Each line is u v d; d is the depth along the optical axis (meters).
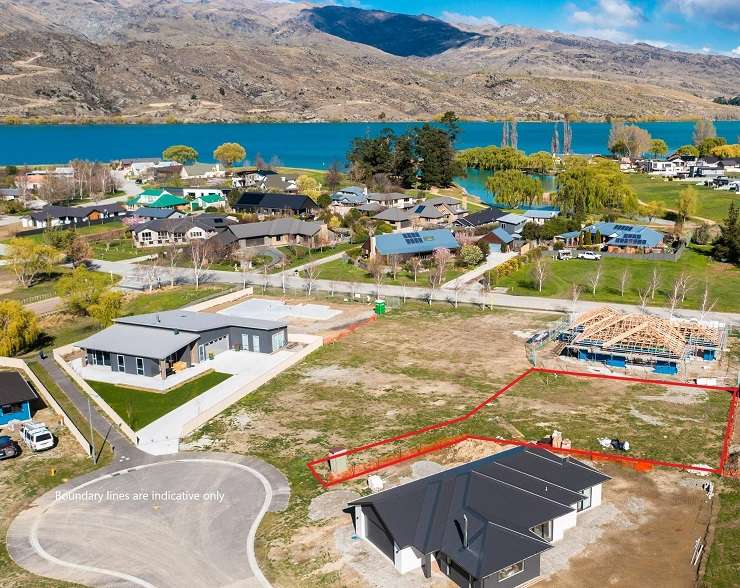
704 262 114.88
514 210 169.38
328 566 38.12
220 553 39.62
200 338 72.88
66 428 57.53
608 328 70.81
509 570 35.44
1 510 45.00
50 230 138.50
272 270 116.19
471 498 40.19
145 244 139.38
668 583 35.91
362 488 46.25
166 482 47.91
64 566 38.78
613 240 123.19
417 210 158.25
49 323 90.31
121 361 69.75
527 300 94.94
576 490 41.81
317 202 176.25
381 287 103.38
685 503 43.38
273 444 53.25
